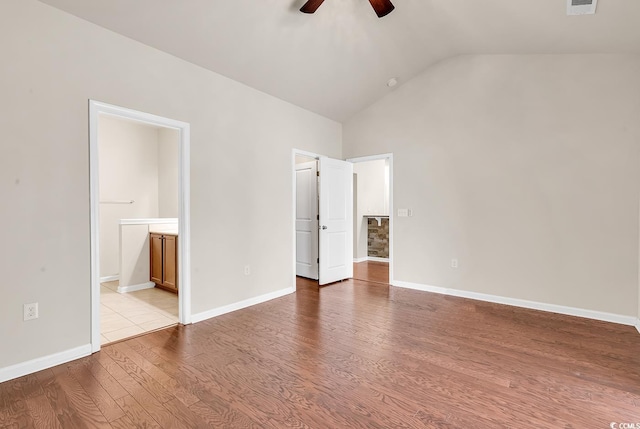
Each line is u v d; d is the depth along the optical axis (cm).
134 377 217
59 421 172
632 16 250
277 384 208
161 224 484
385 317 336
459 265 414
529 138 366
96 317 253
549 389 202
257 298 385
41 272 227
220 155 342
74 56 241
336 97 443
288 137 426
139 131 555
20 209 218
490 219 391
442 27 342
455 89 414
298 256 534
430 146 435
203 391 200
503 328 305
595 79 330
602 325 313
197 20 270
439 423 170
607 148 325
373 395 196
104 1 234
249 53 322
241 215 366
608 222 325
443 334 291
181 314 315
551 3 259
